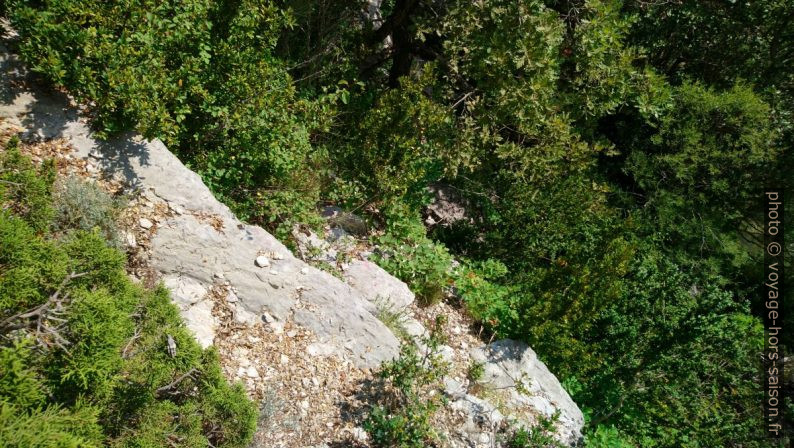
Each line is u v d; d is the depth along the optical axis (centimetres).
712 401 749
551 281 660
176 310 333
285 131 541
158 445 293
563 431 559
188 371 316
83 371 236
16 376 211
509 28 620
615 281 660
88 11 388
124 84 402
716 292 745
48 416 220
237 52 497
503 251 807
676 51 1201
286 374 445
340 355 485
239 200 551
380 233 688
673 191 1097
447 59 742
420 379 468
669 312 804
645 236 1048
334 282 515
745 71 1191
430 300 629
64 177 404
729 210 1127
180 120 445
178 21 448
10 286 238
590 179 977
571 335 660
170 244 440
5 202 328
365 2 816
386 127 675
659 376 729
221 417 338
